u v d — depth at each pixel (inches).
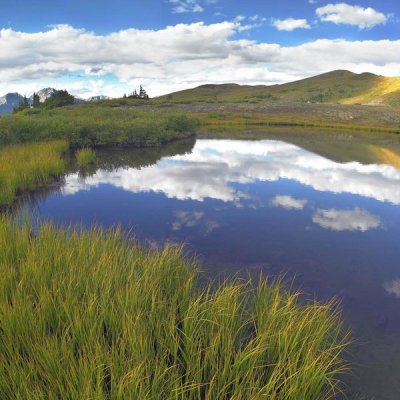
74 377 146.6
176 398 141.9
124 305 197.3
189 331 184.5
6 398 145.4
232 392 159.8
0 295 202.5
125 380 145.8
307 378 159.3
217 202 554.9
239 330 200.5
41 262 233.3
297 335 174.4
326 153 1067.9
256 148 1171.9
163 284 239.9
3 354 162.7
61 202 537.6
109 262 243.9
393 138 1471.5
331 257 357.7
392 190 641.0
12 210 487.5
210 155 1017.5
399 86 7263.8
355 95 7760.8
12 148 791.7
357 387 188.7
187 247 375.9
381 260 352.5
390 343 225.1
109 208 512.1
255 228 438.9
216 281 297.7
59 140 979.9
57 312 190.2
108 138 1077.8
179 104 3038.9
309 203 557.6
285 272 323.3
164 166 844.6
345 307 268.5
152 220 463.5
